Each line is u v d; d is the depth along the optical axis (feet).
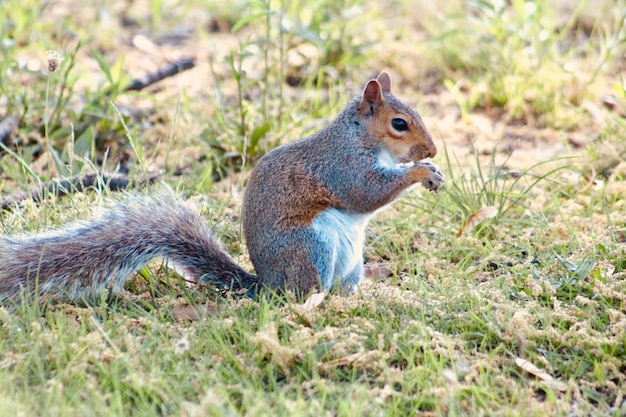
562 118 51.34
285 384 26.86
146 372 26.81
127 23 67.62
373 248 37.88
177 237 32.86
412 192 41.24
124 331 28.96
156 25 66.03
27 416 23.86
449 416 24.41
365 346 28.86
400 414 25.03
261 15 49.11
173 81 57.21
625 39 56.18
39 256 31.96
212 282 33.27
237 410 25.44
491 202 40.04
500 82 54.39
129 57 60.64
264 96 48.65
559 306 30.58
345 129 33.32
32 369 26.96
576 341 28.48
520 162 46.68
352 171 33.01
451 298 31.55
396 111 33.47
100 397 24.84
